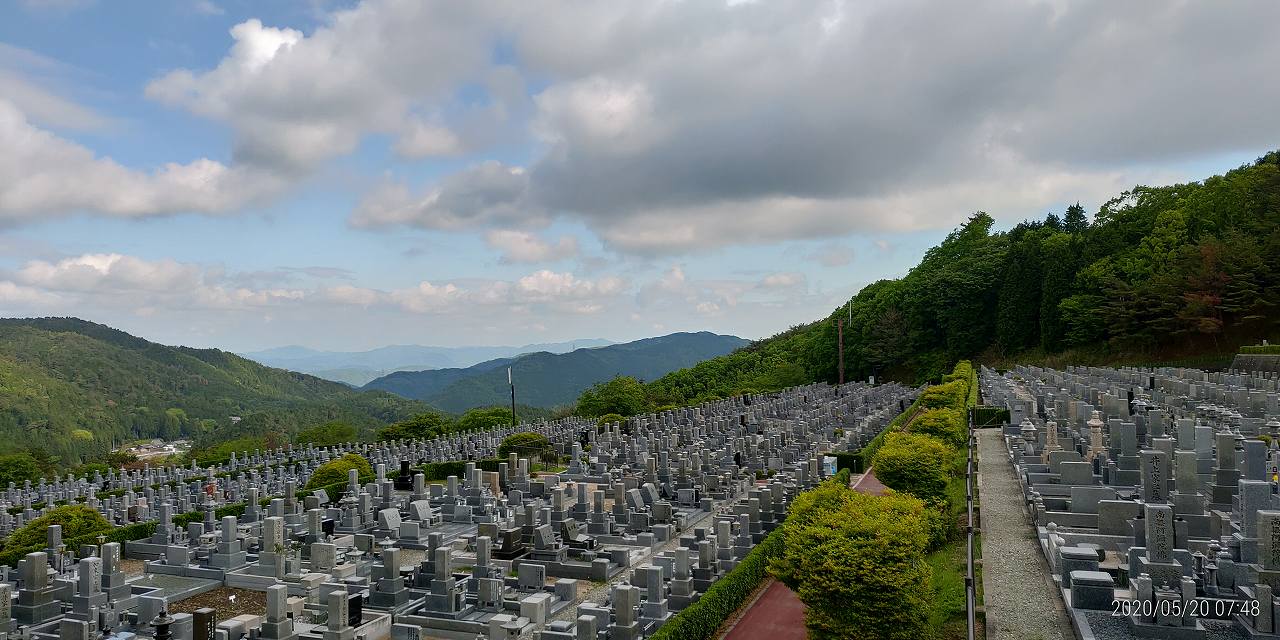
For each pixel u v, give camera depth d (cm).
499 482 4503
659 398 10438
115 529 3438
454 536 3406
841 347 10938
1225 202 9275
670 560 2477
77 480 5466
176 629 2105
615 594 2047
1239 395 4384
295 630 2144
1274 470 2731
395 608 2384
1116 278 9000
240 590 2766
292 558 2884
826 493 2188
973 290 10900
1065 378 6725
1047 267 10150
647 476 4116
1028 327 10306
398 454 6116
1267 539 1738
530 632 2186
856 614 1756
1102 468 2972
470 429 8412
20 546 3167
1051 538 2342
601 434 6456
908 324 11412
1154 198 10519
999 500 3169
